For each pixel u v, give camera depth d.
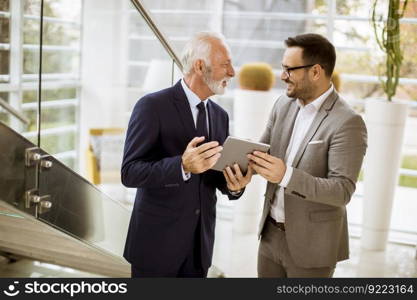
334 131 2.31
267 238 2.56
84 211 2.60
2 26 2.19
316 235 2.38
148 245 2.35
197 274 2.45
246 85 4.89
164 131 2.29
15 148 2.21
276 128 2.55
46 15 2.50
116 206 2.84
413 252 4.72
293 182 2.25
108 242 2.77
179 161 2.17
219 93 2.35
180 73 3.18
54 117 2.61
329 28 5.36
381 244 4.71
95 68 5.49
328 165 2.35
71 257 3.40
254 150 2.28
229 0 5.65
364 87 5.82
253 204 4.96
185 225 2.34
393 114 4.45
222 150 2.25
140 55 5.56
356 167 2.28
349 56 5.52
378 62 5.35
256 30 5.65
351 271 4.20
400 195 5.75
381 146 4.55
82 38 5.38
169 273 2.37
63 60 3.59
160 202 2.33
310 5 5.48
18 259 3.79
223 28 5.71
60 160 2.71
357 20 5.23
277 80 5.66
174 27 5.75
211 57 2.29
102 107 5.59
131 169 2.23
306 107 2.43
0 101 2.16
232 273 4.02
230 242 4.72
